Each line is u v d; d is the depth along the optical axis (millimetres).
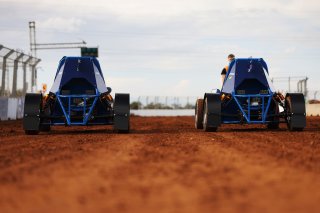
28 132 13016
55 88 13398
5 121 26250
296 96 13156
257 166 5758
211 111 13164
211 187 4434
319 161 6250
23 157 6973
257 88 13906
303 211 3477
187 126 18422
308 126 17016
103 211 3568
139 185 4582
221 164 5988
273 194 4094
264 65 13961
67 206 3760
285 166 5746
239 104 13383
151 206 3709
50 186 4570
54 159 6641
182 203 3793
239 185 4520
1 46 25594
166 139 10508
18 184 4676
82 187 4508
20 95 31250
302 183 4598
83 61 13531
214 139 10383
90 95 13141
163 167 5773
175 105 55062
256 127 16797
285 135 11539
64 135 12484
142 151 7730
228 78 14133
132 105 61438
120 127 12688
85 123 12891
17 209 3684
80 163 6195
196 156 6941
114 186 4543
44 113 13656
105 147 8562
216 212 3473
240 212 3453
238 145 8734
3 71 27391
